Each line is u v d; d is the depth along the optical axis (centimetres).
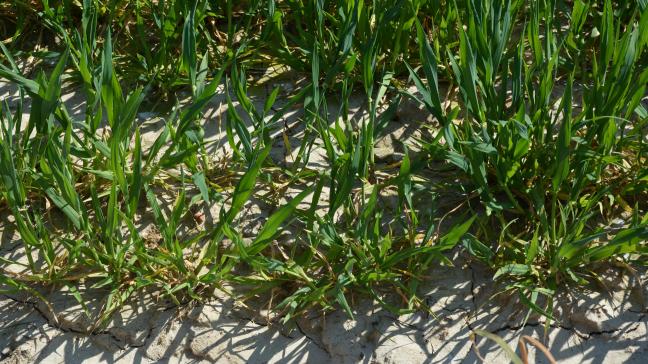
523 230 164
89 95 165
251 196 169
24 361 153
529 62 187
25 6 192
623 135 174
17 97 184
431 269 160
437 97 162
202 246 163
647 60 181
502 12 170
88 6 177
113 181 152
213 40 193
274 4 183
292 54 190
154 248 162
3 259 157
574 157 164
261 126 164
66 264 159
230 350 153
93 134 164
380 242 161
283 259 161
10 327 155
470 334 154
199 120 176
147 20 195
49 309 156
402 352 153
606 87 163
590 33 192
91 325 155
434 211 165
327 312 156
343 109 169
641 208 168
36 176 158
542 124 164
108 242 155
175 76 182
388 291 158
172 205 168
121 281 158
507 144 162
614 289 158
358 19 181
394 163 173
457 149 166
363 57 171
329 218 158
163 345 154
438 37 186
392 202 168
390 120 180
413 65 187
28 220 156
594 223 166
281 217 151
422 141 167
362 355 153
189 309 156
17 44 193
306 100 170
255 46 191
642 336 154
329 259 158
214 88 159
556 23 188
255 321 156
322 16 181
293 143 177
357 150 153
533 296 154
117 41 192
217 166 172
